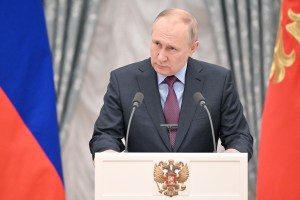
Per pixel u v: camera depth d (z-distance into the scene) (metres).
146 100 9.52
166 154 7.58
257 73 18.34
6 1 10.42
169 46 9.01
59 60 18.03
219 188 7.59
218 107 9.60
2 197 10.02
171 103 9.53
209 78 9.78
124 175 7.56
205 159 7.58
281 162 10.04
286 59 10.20
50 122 10.41
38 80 10.46
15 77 10.30
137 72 9.80
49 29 18.05
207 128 9.41
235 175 7.61
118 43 18.59
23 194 10.10
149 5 18.64
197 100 8.91
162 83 9.69
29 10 10.55
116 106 9.59
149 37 18.67
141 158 7.57
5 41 10.34
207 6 18.33
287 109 10.08
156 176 7.56
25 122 10.27
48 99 10.45
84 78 18.64
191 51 9.52
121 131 9.53
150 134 9.34
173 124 9.39
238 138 9.45
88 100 18.64
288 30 10.20
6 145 10.10
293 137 9.98
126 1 18.66
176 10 9.24
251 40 18.42
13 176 10.09
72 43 18.09
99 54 18.69
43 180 10.23
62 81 18.05
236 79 18.25
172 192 7.56
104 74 18.69
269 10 18.44
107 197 7.54
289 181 9.95
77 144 18.66
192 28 9.23
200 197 7.57
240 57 18.41
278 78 10.29
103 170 7.55
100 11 18.62
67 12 18.22
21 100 10.29
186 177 7.57
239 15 18.31
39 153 10.25
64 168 18.53
